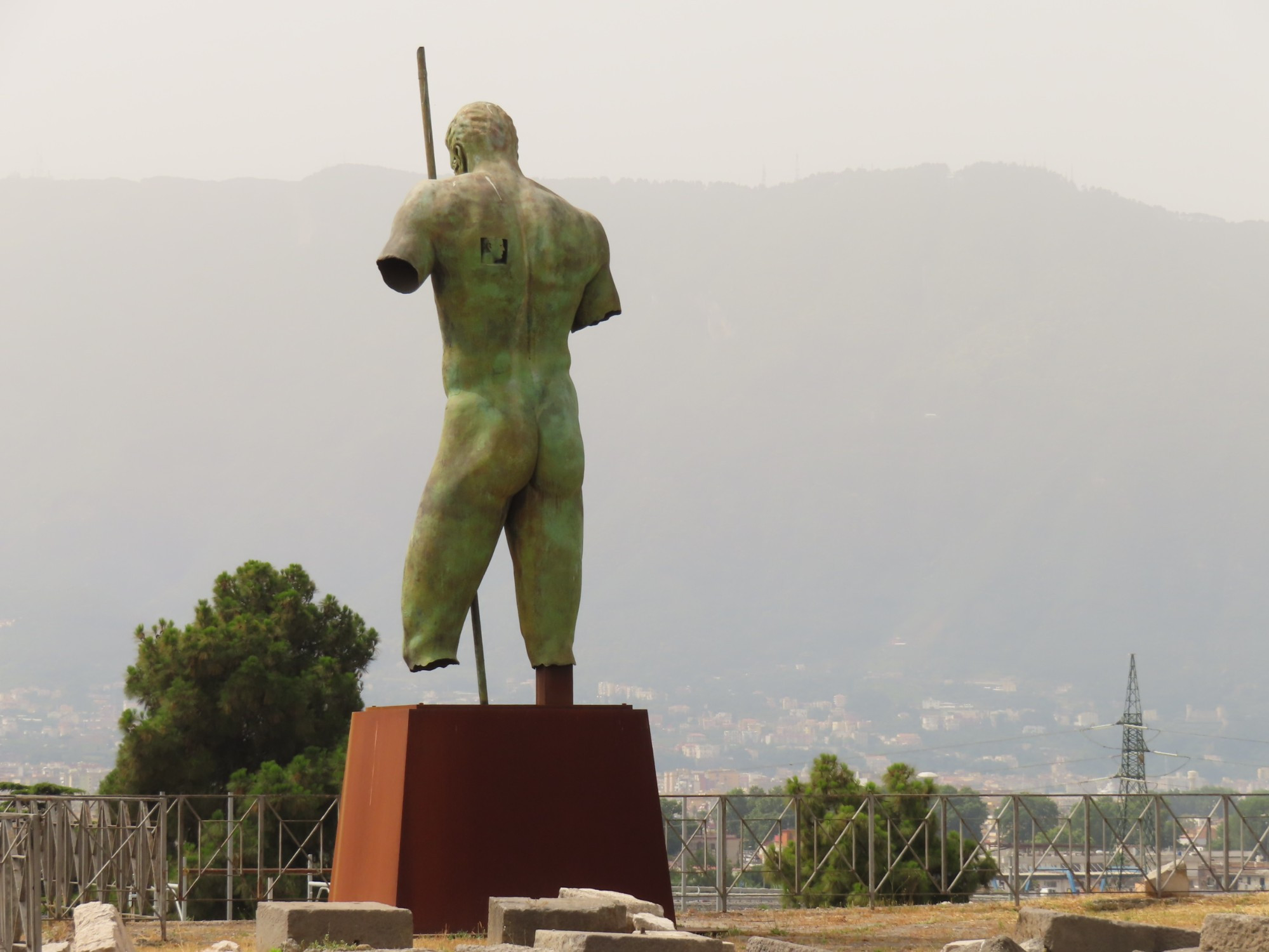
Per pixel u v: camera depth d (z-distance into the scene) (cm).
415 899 1708
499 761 1770
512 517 1920
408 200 1872
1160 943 1490
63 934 1969
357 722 1952
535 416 1886
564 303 1922
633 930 1488
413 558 1867
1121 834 3381
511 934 1473
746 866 3134
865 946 1841
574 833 1778
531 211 1903
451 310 1881
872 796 2917
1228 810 3031
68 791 3491
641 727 1844
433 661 1842
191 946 1906
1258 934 1289
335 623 4338
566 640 1903
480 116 1962
